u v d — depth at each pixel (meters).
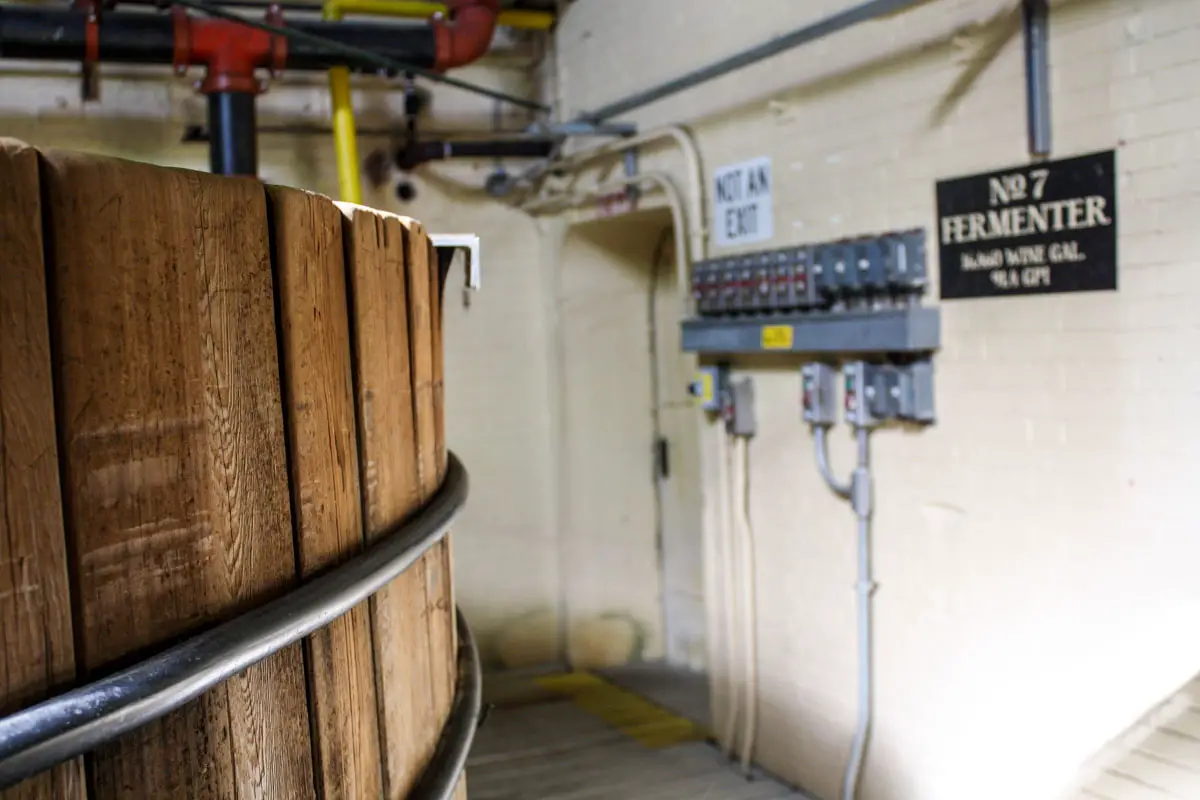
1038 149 2.41
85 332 0.81
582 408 5.11
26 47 3.72
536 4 4.81
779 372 3.49
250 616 0.92
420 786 1.39
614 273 5.08
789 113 3.31
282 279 1.05
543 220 5.11
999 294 2.57
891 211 2.91
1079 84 2.33
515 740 4.16
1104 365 2.33
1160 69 2.16
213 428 0.95
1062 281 2.41
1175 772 2.04
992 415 2.63
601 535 5.21
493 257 5.12
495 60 5.00
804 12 3.21
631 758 3.88
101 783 0.81
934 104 2.73
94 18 3.77
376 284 1.29
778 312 3.37
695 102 3.80
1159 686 2.25
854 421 3.03
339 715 1.14
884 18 2.88
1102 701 2.38
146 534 0.87
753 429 3.63
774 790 3.52
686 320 3.71
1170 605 2.22
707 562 3.94
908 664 2.99
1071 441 2.42
